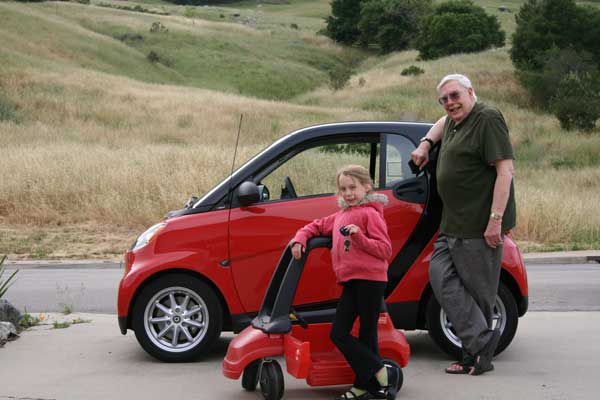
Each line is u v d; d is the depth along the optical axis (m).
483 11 90.75
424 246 6.11
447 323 6.10
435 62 75.12
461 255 5.56
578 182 28.11
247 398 5.11
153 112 44.12
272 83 84.31
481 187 5.52
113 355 6.28
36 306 9.07
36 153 22.81
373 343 4.84
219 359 6.21
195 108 45.50
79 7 104.88
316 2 164.38
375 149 6.36
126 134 38.06
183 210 6.31
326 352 5.23
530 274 11.61
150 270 6.05
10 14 77.81
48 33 76.50
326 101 60.53
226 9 142.88
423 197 6.12
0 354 6.30
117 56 78.25
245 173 6.27
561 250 14.28
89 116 42.59
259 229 6.10
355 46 114.31
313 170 6.28
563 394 5.05
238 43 98.25
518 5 134.62
